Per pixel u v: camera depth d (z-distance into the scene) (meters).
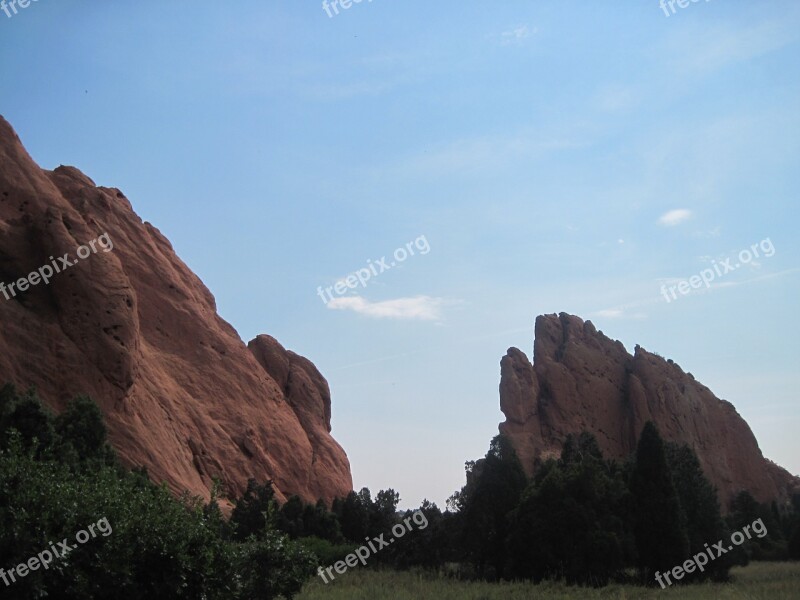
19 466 20.53
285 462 89.69
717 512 54.16
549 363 125.62
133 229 94.06
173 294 92.44
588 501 49.22
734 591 37.53
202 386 87.00
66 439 46.09
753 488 133.88
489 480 55.19
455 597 36.12
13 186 74.56
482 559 53.53
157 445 69.25
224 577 23.73
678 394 127.38
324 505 67.94
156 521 22.20
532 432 118.94
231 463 81.00
